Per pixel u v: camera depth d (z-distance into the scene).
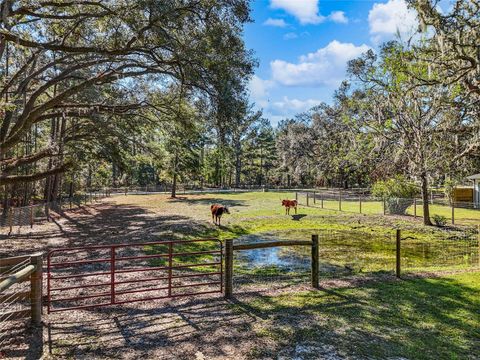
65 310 5.56
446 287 6.82
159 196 39.28
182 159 37.19
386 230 15.48
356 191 38.72
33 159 13.41
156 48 10.95
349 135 24.42
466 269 8.31
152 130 19.73
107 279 7.76
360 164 19.78
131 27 9.59
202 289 6.95
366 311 5.62
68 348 4.39
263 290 6.78
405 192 19.67
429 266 9.46
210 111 11.62
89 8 11.46
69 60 14.64
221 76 10.33
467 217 18.22
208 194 40.94
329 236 14.28
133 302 6.09
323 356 4.20
